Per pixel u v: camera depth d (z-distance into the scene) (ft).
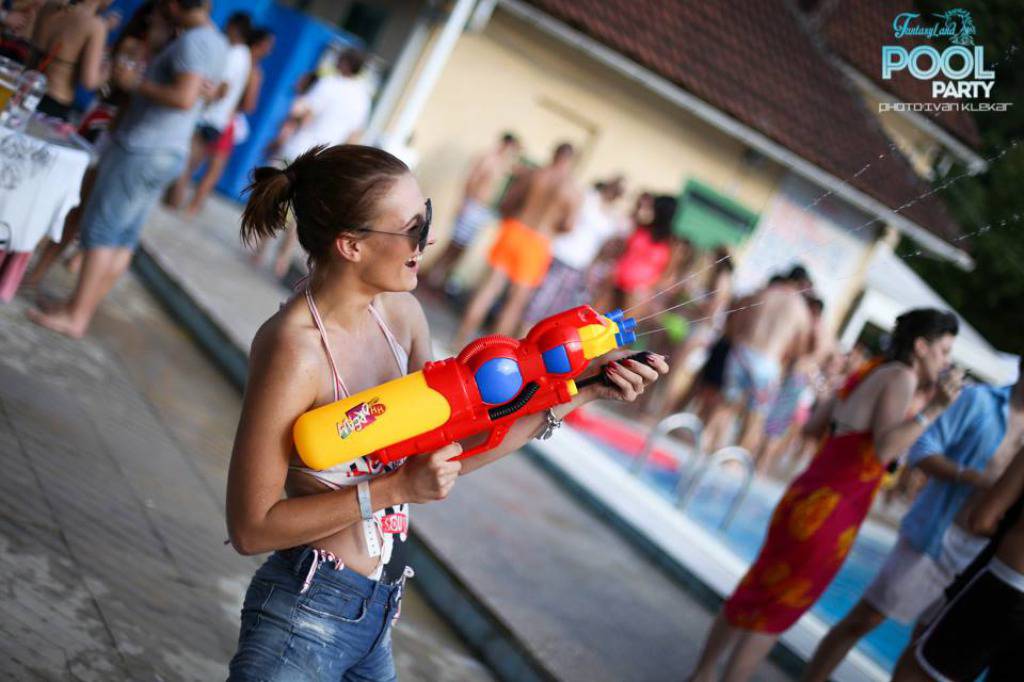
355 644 6.60
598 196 34.35
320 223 6.15
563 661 13.21
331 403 6.01
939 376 12.41
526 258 29.58
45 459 13.08
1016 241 50.75
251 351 6.29
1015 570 10.39
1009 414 13.16
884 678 16.98
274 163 31.60
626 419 34.45
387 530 6.66
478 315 30.01
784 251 41.24
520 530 18.04
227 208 37.78
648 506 22.82
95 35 17.81
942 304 44.06
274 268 29.76
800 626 18.16
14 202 14.28
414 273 6.39
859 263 41.42
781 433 34.73
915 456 13.33
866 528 36.86
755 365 32.48
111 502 12.98
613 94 38.83
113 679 9.53
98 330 19.35
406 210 6.13
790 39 41.88
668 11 38.37
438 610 14.75
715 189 40.75
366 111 31.63
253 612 6.48
